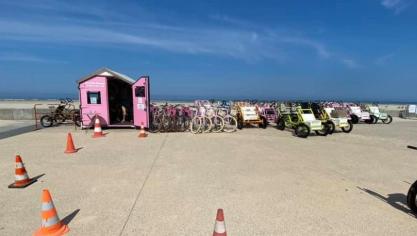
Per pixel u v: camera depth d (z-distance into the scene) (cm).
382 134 1120
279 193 452
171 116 1120
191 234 324
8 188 461
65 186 471
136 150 746
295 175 548
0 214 370
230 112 1239
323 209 396
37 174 534
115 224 345
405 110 2081
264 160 659
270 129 1191
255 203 412
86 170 561
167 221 354
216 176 533
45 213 317
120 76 1112
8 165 594
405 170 601
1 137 935
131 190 455
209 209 389
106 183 486
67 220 354
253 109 1217
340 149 806
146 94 1090
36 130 1098
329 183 505
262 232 331
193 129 1079
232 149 775
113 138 927
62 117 1275
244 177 530
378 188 486
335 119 1122
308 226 347
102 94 1108
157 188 465
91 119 1115
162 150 748
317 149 800
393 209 400
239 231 332
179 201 414
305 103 1152
